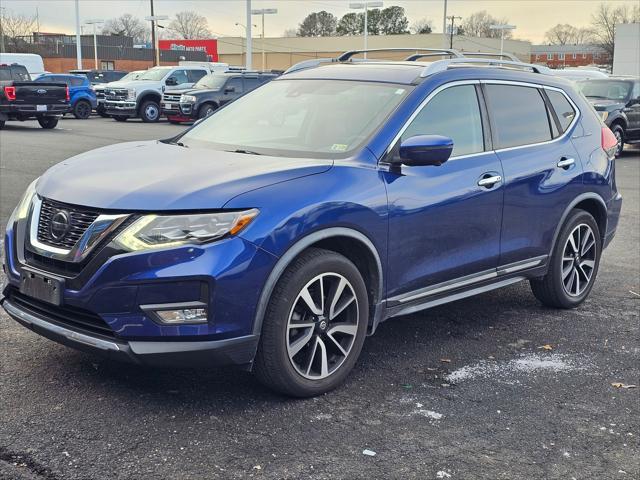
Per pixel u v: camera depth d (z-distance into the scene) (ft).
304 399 13.05
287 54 271.49
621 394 13.92
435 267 14.98
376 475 10.61
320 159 13.84
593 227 19.39
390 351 15.76
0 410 12.05
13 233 13.10
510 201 16.47
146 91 91.40
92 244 11.52
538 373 14.83
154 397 12.80
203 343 11.53
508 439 11.92
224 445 11.25
